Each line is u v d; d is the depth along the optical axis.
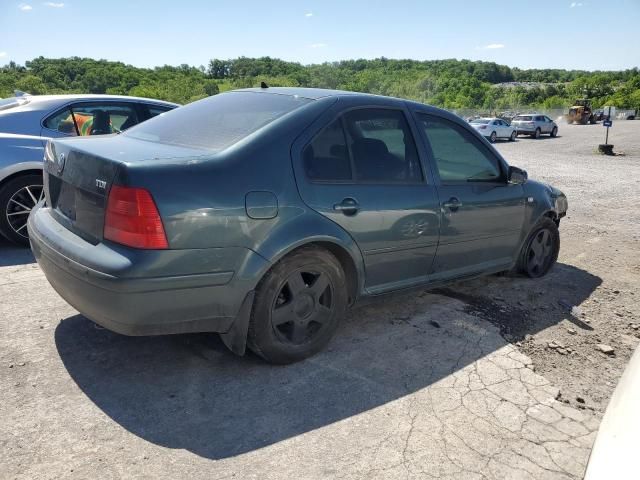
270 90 3.80
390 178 3.61
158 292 2.67
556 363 3.59
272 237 2.98
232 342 3.08
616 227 8.02
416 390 3.12
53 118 5.69
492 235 4.42
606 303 4.79
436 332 3.90
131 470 2.35
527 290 4.96
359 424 2.77
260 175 2.97
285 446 2.57
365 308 4.27
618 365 3.62
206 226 2.75
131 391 2.95
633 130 42.78
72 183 3.00
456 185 4.04
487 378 3.31
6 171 5.19
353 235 3.35
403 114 3.83
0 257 5.15
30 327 3.63
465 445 2.65
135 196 2.61
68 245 2.87
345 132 3.44
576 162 18.66
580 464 2.56
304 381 3.14
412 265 3.81
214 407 2.84
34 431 2.57
